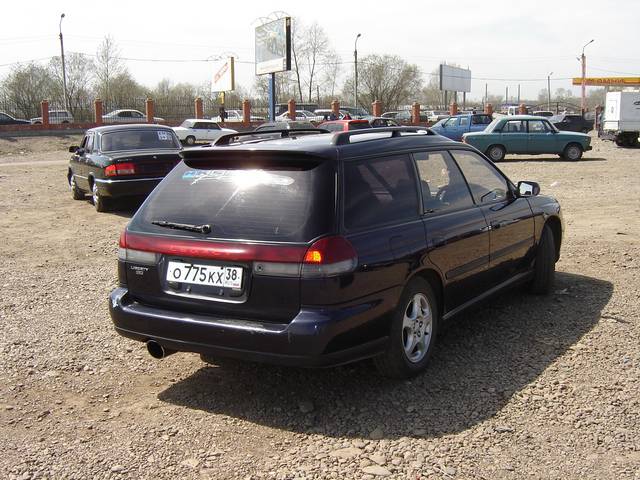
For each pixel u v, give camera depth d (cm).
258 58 3825
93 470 338
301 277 369
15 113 4709
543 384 423
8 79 5350
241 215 396
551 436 358
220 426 384
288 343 368
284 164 406
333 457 344
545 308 580
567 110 7012
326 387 432
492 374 442
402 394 416
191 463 343
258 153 407
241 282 385
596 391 411
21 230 1063
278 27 3569
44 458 351
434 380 435
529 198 598
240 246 384
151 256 417
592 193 1438
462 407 395
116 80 6575
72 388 441
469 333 522
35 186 1756
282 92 8056
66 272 771
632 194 1398
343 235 382
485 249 509
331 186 389
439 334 522
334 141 418
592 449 345
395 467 332
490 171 560
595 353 472
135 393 433
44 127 4069
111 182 1148
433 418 383
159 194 440
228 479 327
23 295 668
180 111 5147
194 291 401
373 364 452
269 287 377
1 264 816
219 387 439
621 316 551
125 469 338
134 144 1255
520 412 386
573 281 664
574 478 319
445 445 352
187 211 416
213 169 429
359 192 404
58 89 5706
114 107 4897
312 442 362
